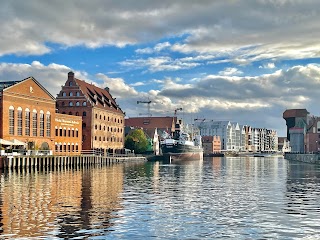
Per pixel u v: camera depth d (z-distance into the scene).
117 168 95.19
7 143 83.00
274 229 26.56
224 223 28.19
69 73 132.62
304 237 24.72
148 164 121.75
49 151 96.25
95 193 42.72
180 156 163.12
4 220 27.70
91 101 131.50
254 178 67.94
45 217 28.91
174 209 33.38
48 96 106.56
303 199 39.84
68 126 117.12
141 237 24.22
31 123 99.88
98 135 135.38
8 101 92.12
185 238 24.20
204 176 72.06
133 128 185.88
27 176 64.69
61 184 51.81
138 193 43.53
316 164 131.50
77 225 26.64
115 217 29.50
